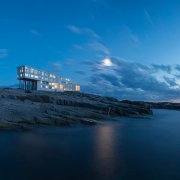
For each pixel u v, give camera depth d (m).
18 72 112.19
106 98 97.25
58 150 25.47
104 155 23.53
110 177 17.09
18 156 22.84
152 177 17.06
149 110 79.19
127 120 60.03
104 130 41.28
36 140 30.72
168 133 39.75
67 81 140.88
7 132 36.41
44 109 50.62
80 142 30.09
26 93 71.69
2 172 18.16
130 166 19.80
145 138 34.25
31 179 16.70
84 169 18.89
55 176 17.28
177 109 150.25
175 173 17.98
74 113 53.66
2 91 69.75
